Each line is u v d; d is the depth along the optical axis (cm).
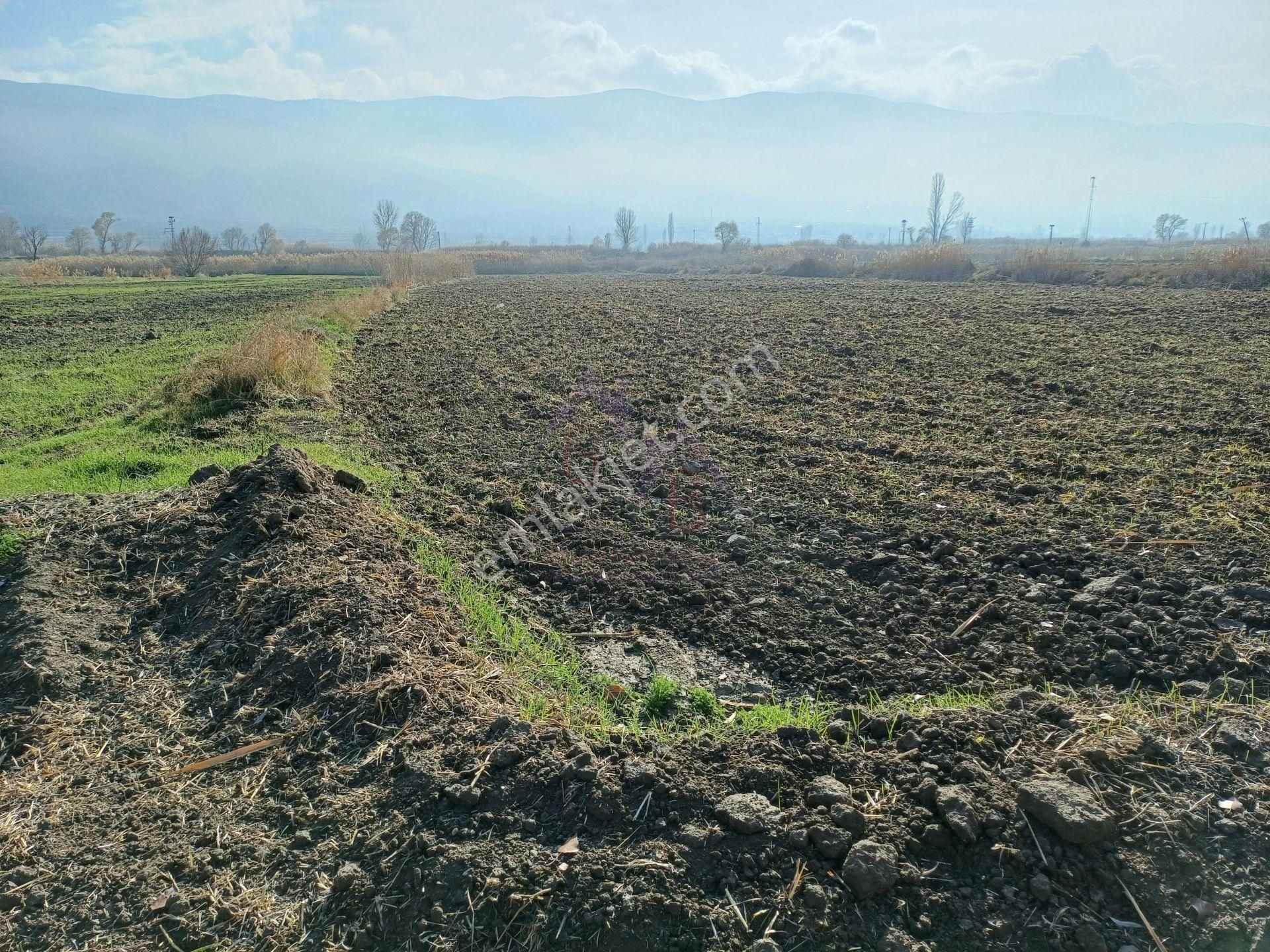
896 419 1043
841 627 543
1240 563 580
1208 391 1120
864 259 5450
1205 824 324
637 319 2173
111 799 375
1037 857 316
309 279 4769
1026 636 512
